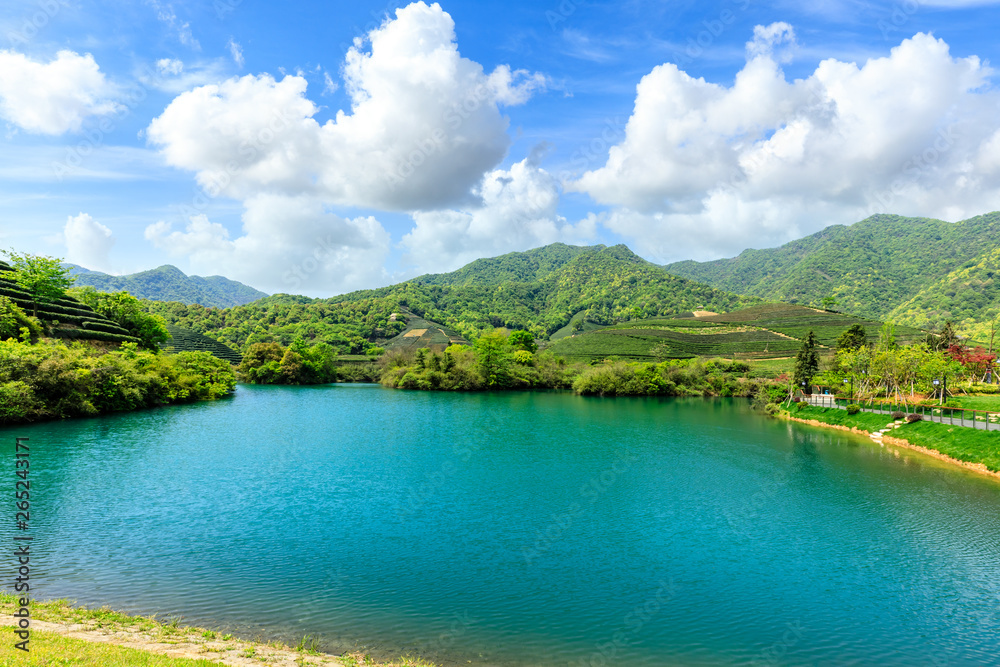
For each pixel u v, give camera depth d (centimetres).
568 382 15950
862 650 2094
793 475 4900
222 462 5244
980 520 3641
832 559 3005
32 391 7056
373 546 3120
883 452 6031
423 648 2008
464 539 3269
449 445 6394
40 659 1319
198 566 2750
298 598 2416
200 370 12144
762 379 13750
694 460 5597
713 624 2283
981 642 2159
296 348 18275
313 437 6862
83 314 11688
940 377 8150
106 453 5509
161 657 1520
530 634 2155
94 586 2448
